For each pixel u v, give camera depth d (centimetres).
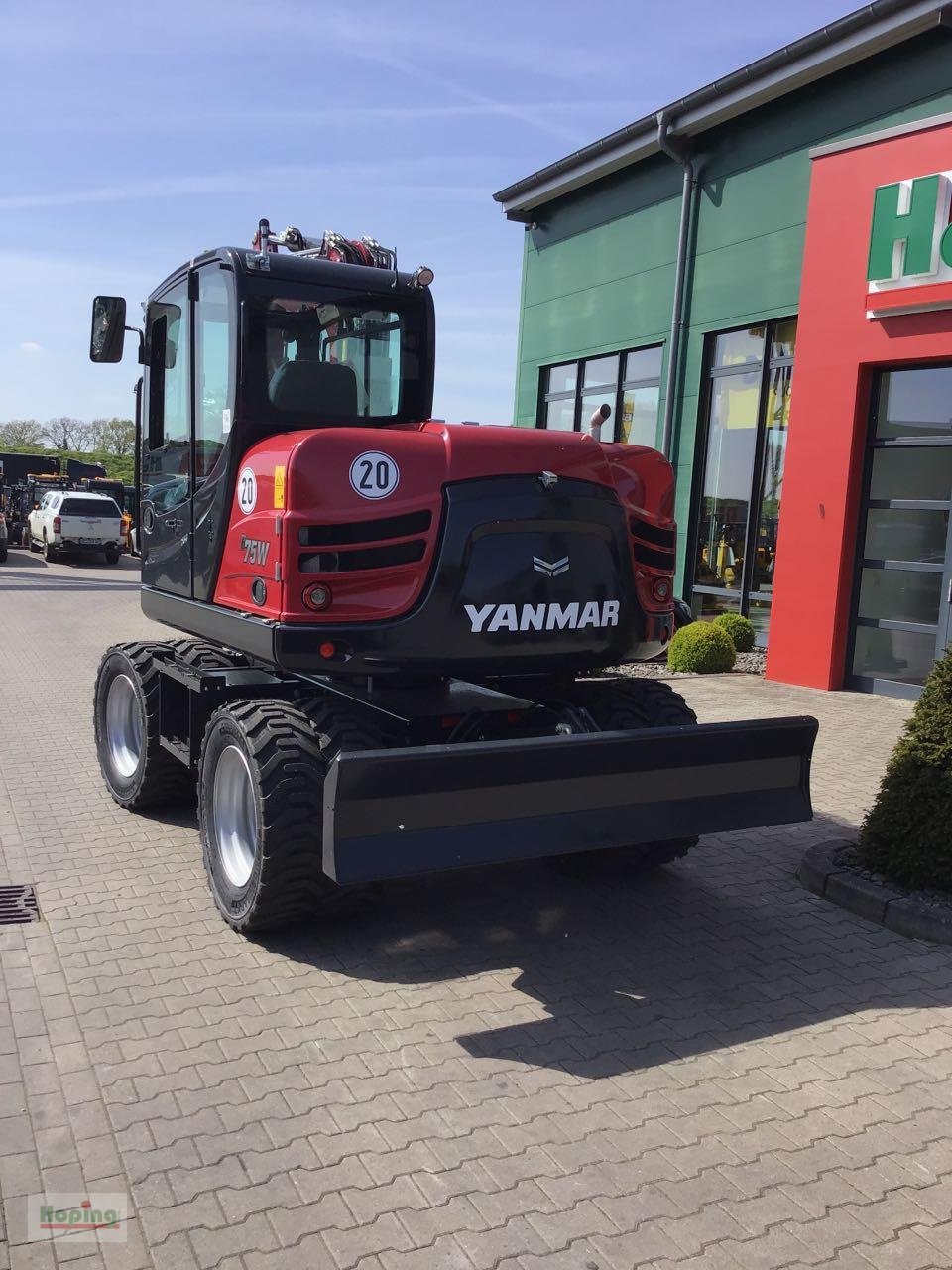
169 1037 347
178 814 594
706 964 411
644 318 1298
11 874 496
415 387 509
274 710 416
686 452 1243
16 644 1294
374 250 537
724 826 411
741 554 1191
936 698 471
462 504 396
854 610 952
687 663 1064
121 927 437
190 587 507
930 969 408
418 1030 356
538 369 1530
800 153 1064
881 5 918
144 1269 242
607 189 1350
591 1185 275
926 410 884
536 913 462
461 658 404
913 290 845
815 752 730
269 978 392
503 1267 244
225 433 455
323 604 386
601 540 426
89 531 2722
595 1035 355
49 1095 312
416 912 461
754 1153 290
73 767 697
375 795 345
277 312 458
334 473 384
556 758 371
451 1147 290
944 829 451
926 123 845
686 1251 251
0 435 7638
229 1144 289
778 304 1097
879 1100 318
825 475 945
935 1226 262
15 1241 251
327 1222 258
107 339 545
